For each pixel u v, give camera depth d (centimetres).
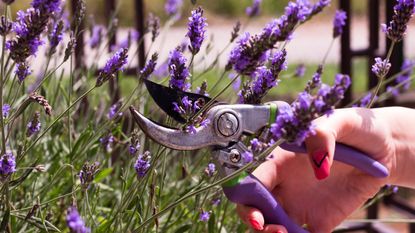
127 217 85
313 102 55
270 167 70
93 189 90
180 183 103
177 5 136
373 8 153
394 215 189
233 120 62
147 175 74
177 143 62
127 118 117
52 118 100
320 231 72
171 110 65
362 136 65
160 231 88
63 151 100
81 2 92
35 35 66
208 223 85
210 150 64
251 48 64
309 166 71
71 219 51
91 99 115
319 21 639
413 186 72
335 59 447
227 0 659
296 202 72
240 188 61
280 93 300
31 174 95
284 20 64
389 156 68
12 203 84
